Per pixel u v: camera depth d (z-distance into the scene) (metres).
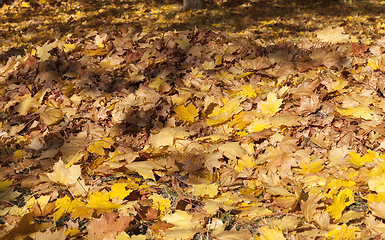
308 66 3.49
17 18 7.97
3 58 4.73
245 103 3.05
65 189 2.21
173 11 8.70
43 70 3.74
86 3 9.27
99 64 3.92
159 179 2.36
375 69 3.35
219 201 2.12
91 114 3.12
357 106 2.86
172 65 3.77
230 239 1.79
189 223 1.96
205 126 2.87
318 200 1.95
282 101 3.02
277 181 2.29
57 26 7.35
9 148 2.77
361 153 2.54
